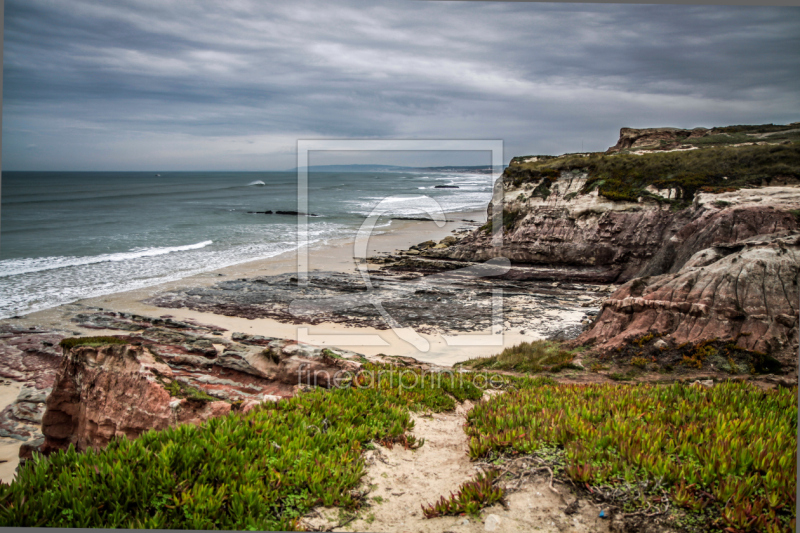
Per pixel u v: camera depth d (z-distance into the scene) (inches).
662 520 203.5
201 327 812.6
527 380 472.4
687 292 627.2
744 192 1028.5
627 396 346.6
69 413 423.2
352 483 247.0
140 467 226.7
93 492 211.8
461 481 258.5
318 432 286.7
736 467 228.2
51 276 1160.2
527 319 863.7
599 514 212.5
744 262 615.5
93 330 793.6
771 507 205.0
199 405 353.1
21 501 204.5
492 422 316.8
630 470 232.4
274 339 513.3
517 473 249.4
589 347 641.6
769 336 538.9
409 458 287.9
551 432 277.7
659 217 1141.7
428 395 390.9
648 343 585.9
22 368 656.4
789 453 231.0
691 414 299.3
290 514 218.2
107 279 1147.9
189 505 209.5
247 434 269.9
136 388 371.6
